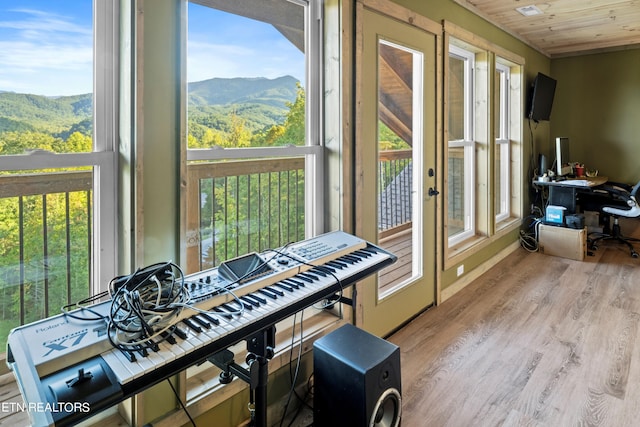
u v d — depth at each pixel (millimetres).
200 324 1115
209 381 1683
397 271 2992
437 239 3158
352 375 1600
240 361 1812
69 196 1387
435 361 2393
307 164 2191
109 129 1427
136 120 1372
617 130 5359
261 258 1551
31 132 1287
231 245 1897
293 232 2162
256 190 1973
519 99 4758
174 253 1513
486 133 4020
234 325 1133
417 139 2920
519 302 3258
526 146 5008
